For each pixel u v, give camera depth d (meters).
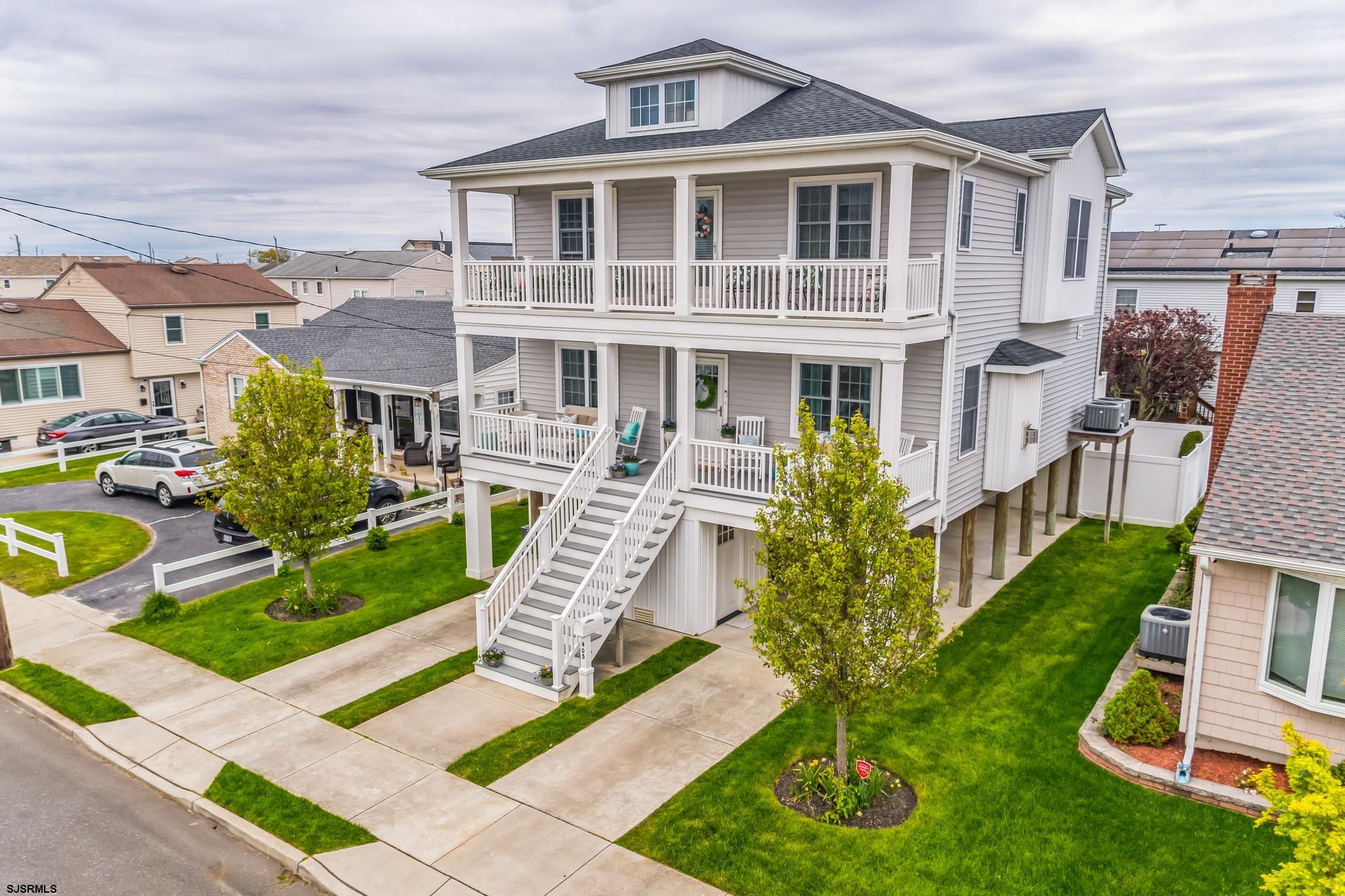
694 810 10.57
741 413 17.53
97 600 17.91
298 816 10.56
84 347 35.97
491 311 17.75
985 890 9.05
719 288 15.30
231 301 40.69
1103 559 20.02
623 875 9.43
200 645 15.55
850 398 16.27
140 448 25.73
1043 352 18.31
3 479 28.39
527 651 14.43
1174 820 10.10
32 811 10.88
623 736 12.40
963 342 16.16
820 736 12.24
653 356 18.47
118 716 13.11
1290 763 7.11
